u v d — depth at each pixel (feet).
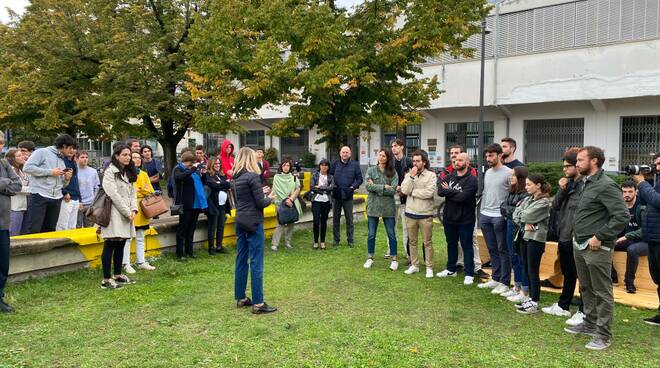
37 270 21.47
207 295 19.76
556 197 17.63
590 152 15.01
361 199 41.04
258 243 17.60
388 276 23.25
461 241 22.06
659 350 14.73
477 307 18.74
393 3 41.57
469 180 21.81
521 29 64.18
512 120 67.15
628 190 21.58
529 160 66.39
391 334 15.70
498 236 20.48
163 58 59.00
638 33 56.24
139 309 17.95
